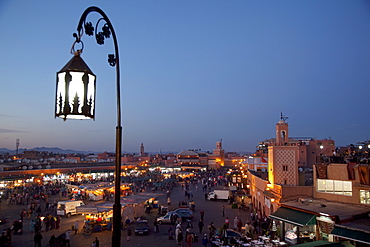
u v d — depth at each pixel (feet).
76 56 14.47
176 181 229.25
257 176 118.21
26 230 85.10
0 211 114.42
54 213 109.40
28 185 167.43
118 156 17.17
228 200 142.20
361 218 54.54
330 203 64.28
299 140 178.29
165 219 95.14
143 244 72.02
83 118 14.89
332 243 40.60
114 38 16.87
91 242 73.51
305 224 57.52
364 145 120.06
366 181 59.47
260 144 206.39
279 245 63.93
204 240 68.64
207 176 263.08
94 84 14.80
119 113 17.47
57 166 201.05
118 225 16.69
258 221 90.68
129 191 155.94
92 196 136.98
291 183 88.58
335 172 66.13
